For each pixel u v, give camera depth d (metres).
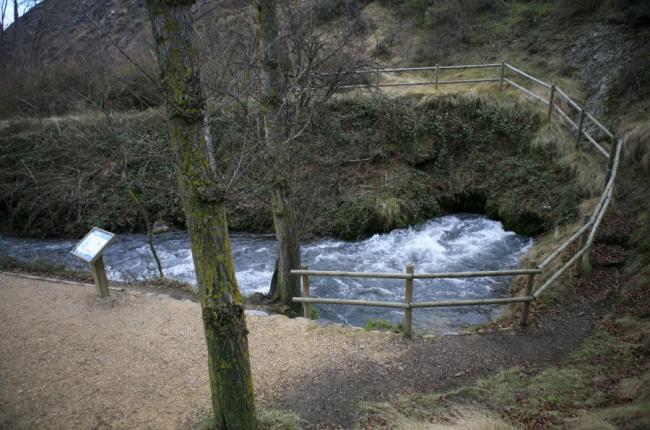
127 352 5.53
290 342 5.84
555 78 13.51
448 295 8.49
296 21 7.30
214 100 6.71
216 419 3.90
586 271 7.00
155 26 3.03
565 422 4.10
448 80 14.80
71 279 8.26
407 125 12.91
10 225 13.47
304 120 8.75
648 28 12.87
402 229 11.59
